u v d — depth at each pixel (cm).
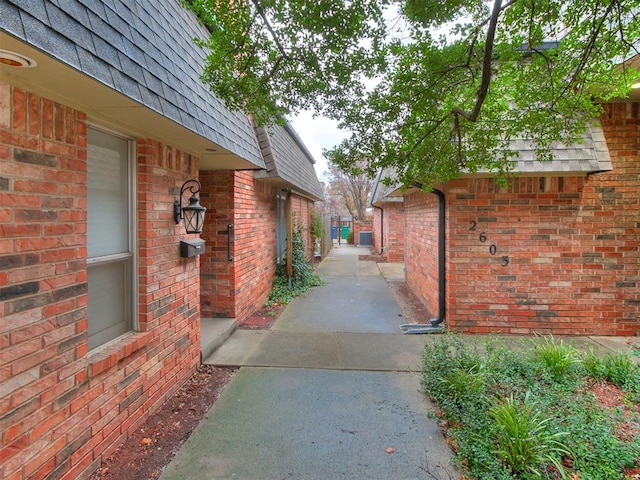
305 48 297
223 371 420
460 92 380
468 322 546
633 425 285
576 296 535
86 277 236
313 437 290
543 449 239
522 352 415
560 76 354
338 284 984
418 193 779
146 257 314
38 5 157
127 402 285
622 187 527
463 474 243
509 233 539
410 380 392
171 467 254
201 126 326
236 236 587
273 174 652
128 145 308
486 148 405
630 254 529
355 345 502
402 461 260
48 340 205
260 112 358
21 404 188
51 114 209
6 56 162
